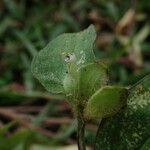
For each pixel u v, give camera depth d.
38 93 0.65
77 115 0.21
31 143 0.54
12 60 0.72
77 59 0.23
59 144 0.59
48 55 0.24
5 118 0.65
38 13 0.79
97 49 0.72
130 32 0.75
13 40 0.75
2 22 0.77
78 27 0.76
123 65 0.70
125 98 0.20
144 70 0.68
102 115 0.20
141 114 0.22
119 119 0.22
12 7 0.79
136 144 0.22
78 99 0.21
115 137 0.22
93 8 0.80
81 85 0.20
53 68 0.24
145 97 0.22
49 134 0.62
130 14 0.76
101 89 0.19
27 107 0.66
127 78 0.67
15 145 0.53
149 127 0.22
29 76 0.69
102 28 0.78
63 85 0.22
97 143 0.22
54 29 0.75
